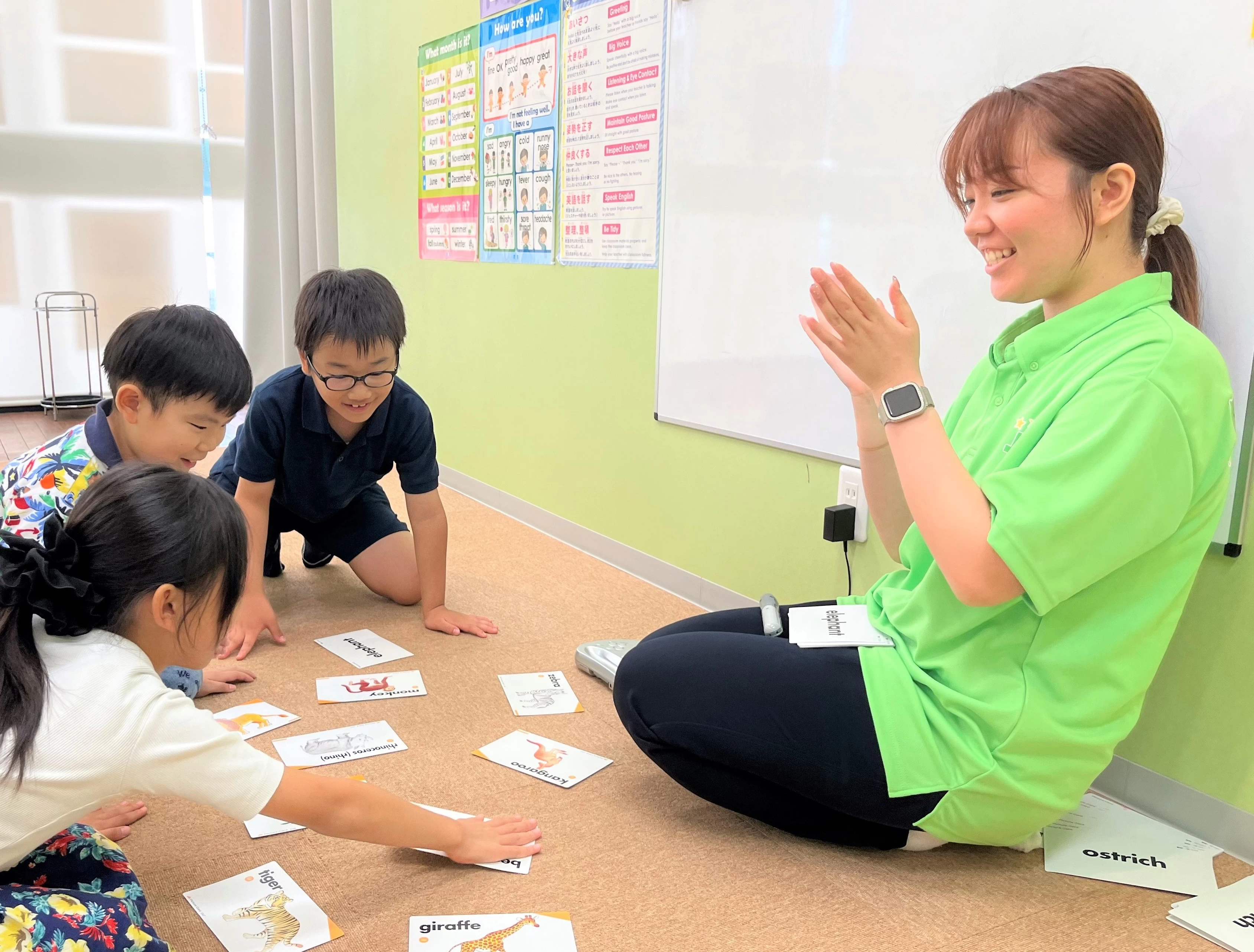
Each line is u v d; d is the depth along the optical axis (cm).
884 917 125
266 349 510
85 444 141
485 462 342
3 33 494
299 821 109
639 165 248
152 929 100
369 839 117
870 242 192
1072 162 115
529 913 122
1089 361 120
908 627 136
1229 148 136
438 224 353
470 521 320
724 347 228
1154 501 112
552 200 285
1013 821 128
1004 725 122
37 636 96
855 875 135
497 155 309
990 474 126
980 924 124
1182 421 112
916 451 118
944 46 172
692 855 138
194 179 549
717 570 239
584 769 160
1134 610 120
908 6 178
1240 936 122
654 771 161
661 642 148
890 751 127
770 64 207
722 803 143
